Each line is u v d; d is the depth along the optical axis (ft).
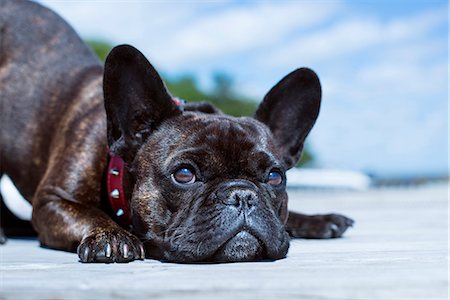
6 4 3.74
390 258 2.40
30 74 3.59
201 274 2.06
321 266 2.22
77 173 3.04
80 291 1.78
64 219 2.85
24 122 3.51
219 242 2.35
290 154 3.05
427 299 1.71
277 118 3.03
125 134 2.76
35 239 3.72
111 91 2.74
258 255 2.40
